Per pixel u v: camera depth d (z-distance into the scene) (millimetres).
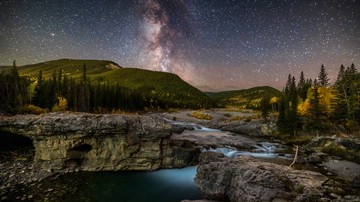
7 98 60156
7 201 22281
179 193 26359
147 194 25906
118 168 33156
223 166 22578
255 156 41000
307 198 14648
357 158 38125
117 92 94562
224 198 21156
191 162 35781
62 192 25047
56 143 31250
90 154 32844
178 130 61062
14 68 73688
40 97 67438
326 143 45812
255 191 17719
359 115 58594
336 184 17062
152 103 129000
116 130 32688
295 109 61281
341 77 73625
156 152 33750
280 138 60688
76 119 32625
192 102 175125
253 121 75625
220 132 68250
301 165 35000
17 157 33219
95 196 24641
